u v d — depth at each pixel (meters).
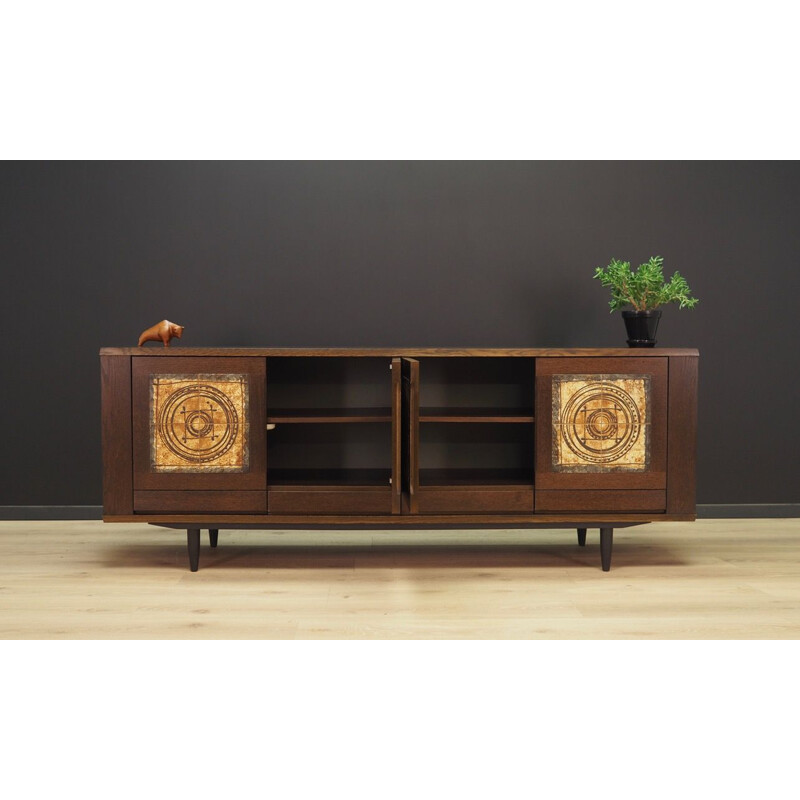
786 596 2.72
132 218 3.79
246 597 2.72
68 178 3.78
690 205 3.86
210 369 2.94
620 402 2.97
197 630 2.40
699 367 3.88
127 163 3.78
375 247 3.81
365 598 2.71
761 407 3.90
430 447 3.62
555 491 2.98
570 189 3.83
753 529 3.70
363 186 3.81
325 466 3.62
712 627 2.42
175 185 3.79
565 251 3.84
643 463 2.98
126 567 3.09
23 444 3.83
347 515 2.98
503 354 2.95
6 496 3.84
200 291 3.81
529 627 2.42
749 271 3.88
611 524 2.99
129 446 2.95
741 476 3.90
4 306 3.80
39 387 3.81
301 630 2.40
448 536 3.66
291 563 3.16
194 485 2.96
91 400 3.82
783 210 3.88
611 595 2.74
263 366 2.94
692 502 2.99
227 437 2.95
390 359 3.60
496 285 3.83
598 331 3.85
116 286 3.80
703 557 3.23
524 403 3.61
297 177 3.80
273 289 3.81
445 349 2.94
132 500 2.96
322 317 3.82
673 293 3.17
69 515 3.86
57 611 2.57
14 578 2.94
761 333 3.89
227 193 3.79
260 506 2.97
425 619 2.49
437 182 3.81
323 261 3.81
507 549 3.39
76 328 3.81
